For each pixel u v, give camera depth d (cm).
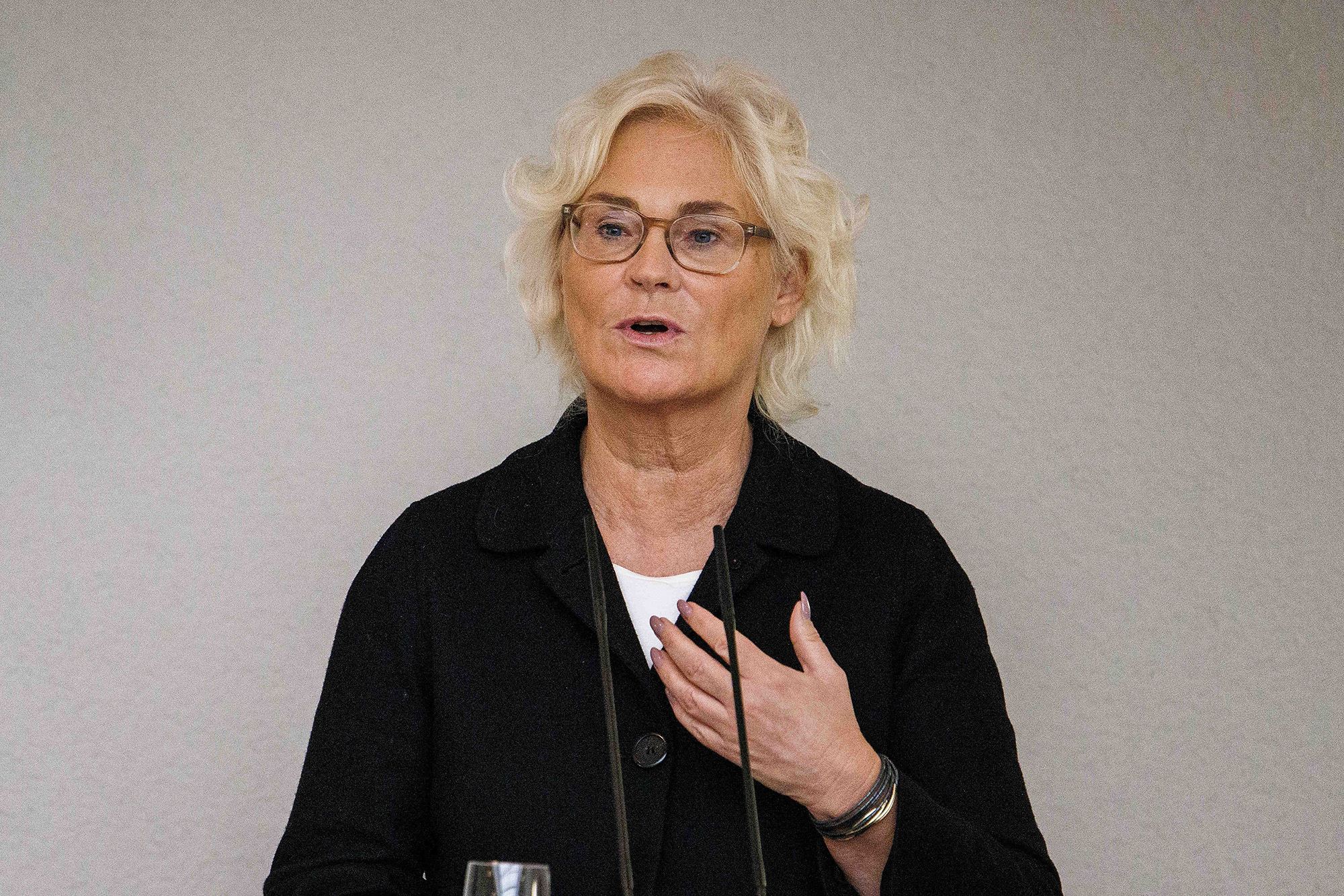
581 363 473
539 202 488
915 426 737
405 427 723
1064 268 750
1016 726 725
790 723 412
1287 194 755
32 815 683
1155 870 721
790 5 753
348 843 463
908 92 753
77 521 699
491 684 474
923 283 745
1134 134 755
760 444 512
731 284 462
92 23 719
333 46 732
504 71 742
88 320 709
